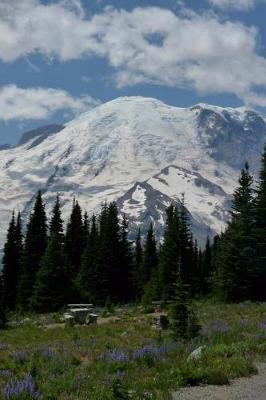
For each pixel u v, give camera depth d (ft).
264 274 185.47
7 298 261.24
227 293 182.60
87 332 97.96
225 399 35.70
